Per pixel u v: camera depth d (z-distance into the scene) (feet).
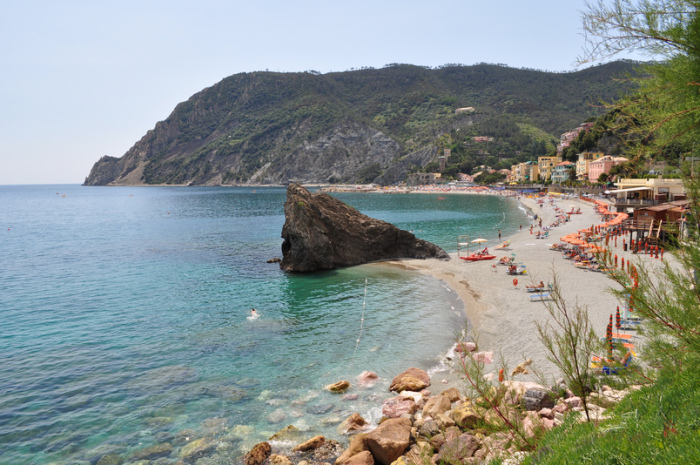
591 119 588.09
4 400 71.10
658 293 28.94
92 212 530.27
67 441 60.13
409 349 90.84
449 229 300.81
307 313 117.19
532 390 53.57
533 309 110.32
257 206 595.47
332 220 184.44
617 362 37.24
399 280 155.02
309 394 72.43
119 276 168.35
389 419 59.00
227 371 81.61
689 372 31.86
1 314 119.03
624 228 179.63
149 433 61.87
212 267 183.73
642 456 25.40
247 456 55.26
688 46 23.93
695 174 25.64
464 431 52.80
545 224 307.78
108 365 84.69
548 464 30.30
